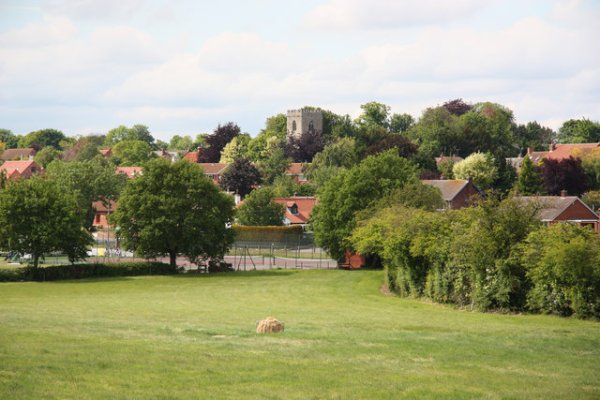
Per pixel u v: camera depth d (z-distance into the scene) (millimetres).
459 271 62562
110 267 104438
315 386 25906
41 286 90625
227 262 127250
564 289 54188
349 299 73312
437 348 34938
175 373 27234
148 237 108000
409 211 81188
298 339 36688
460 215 67688
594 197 150750
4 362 28156
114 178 178750
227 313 57781
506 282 57812
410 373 28594
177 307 64812
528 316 55219
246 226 155750
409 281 73000
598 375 29891
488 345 36750
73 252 102250
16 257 109688
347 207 111375
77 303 69250
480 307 59406
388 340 37250
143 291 84750
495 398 24906
